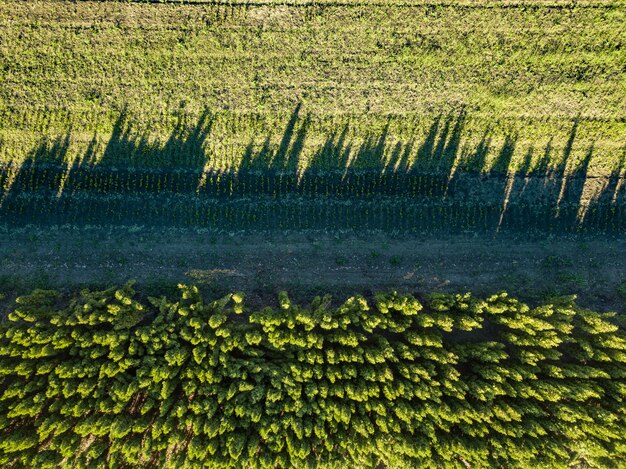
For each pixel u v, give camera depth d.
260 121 34.81
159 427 28.83
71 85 34.50
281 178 35.19
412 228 35.44
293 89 34.81
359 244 35.28
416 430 30.31
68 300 34.12
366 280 35.16
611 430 28.98
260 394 29.73
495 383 30.34
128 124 34.69
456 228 35.28
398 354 31.16
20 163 34.50
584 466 33.34
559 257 35.06
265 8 34.78
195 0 34.78
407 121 34.97
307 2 34.75
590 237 34.94
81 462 29.25
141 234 34.84
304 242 35.38
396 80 34.88
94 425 28.72
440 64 34.78
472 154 35.12
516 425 29.66
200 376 29.70
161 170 34.84
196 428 28.86
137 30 34.69
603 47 34.69
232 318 34.12
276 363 30.84
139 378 29.20
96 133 34.66
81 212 34.72
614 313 31.38
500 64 34.78
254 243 35.22
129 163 34.81
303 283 35.12
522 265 35.09
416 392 29.44
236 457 28.52
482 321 33.84
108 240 34.78
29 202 34.59
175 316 32.16
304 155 35.09
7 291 34.16
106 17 34.62
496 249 35.28
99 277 34.66
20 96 34.31
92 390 29.20
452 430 30.72
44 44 34.41
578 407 29.88
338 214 35.34
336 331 31.12
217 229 35.06
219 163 34.94
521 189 35.28
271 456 29.77
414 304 31.16
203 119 34.81
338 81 34.88
